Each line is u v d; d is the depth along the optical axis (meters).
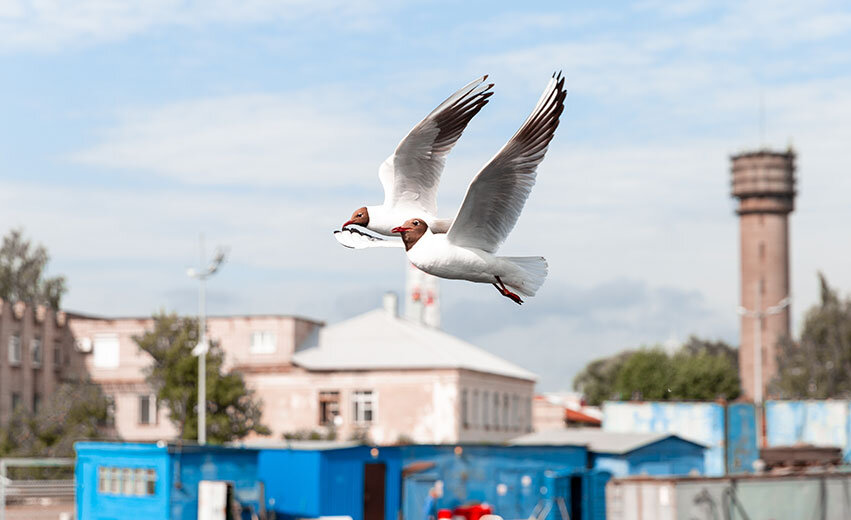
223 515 36.66
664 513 34.16
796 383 108.94
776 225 160.38
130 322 80.12
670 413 60.12
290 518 41.56
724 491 35.53
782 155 160.00
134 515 37.28
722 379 111.31
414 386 76.06
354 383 76.56
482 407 80.38
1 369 74.50
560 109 10.79
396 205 13.04
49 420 66.12
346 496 41.75
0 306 74.56
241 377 67.75
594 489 46.19
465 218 11.35
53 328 79.88
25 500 52.16
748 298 160.12
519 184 11.03
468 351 86.19
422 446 43.59
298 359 78.19
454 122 12.72
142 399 79.38
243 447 38.56
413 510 42.94
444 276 11.61
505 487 45.53
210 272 55.66
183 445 37.09
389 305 85.56
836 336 109.56
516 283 11.48
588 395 138.12
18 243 101.25
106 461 38.22
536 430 97.31
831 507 38.72
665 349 119.25
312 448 41.50
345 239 12.34
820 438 59.97
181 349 66.38
